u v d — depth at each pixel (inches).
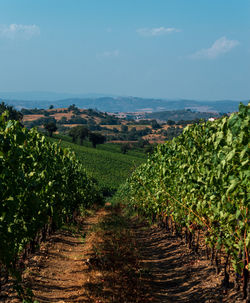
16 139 232.4
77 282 257.3
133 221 769.6
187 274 291.9
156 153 519.5
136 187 740.7
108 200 2041.1
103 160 3449.8
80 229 553.3
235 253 217.5
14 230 233.3
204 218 280.7
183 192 329.1
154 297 241.0
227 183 210.2
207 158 262.4
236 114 185.5
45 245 379.2
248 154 180.5
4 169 206.5
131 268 300.7
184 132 349.4
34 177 292.2
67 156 518.9
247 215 197.9
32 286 241.9
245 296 214.2
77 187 642.2
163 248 410.0
